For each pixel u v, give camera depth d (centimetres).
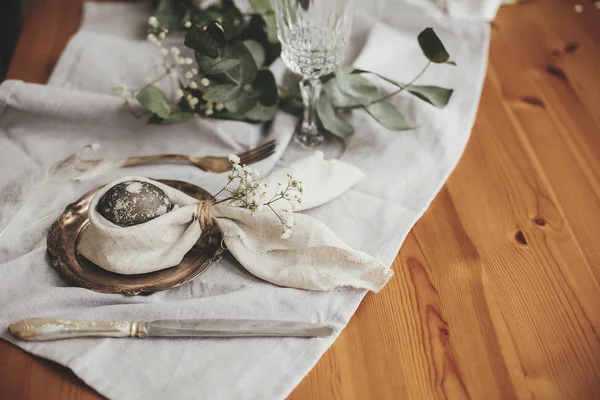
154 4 99
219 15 94
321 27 81
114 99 86
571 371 64
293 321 67
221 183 80
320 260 71
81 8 106
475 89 93
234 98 84
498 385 63
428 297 69
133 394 62
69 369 64
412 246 74
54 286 70
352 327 67
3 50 139
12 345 65
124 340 66
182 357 65
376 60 96
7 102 85
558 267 72
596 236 76
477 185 81
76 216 74
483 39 100
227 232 70
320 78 87
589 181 82
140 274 70
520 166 83
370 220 77
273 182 75
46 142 86
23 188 79
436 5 104
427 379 63
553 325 67
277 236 70
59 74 93
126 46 96
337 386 63
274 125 86
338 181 78
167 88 91
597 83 95
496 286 70
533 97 93
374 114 86
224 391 62
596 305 69
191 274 69
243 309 68
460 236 75
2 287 70
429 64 91
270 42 93
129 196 68
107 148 86
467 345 66
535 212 78
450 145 85
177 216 68
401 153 84
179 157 83
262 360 64
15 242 74
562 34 103
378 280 69
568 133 88
